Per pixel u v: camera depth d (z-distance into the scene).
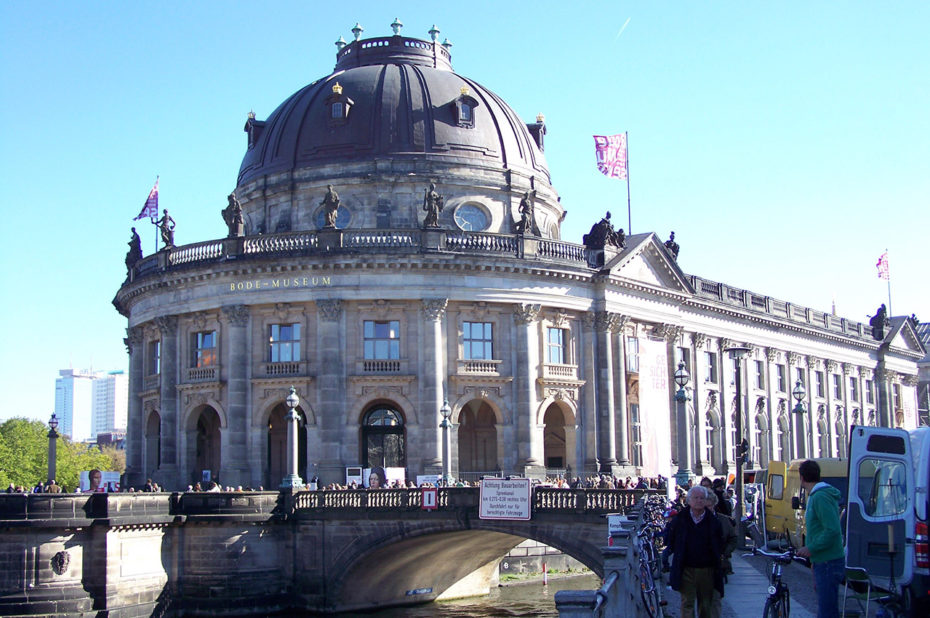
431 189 74.31
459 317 73.19
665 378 80.00
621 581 18.86
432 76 84.62
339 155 80.12
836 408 116.69
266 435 72.44
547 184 85.94
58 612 53.72
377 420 73.75
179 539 59.88
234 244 73.25
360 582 61.44
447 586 67.69
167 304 76.81
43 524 54.09
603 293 78.38
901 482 22.97
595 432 77.12
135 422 82.00
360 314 72.00
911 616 22.23
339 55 92.19
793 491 44.97
